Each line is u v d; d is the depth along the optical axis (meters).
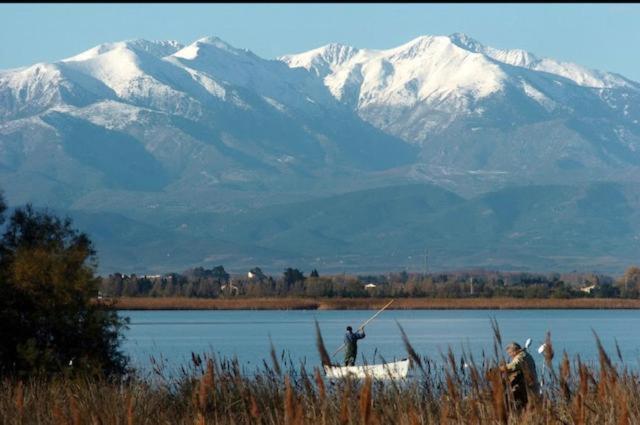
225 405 53.88
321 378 42.91
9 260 123.19
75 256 120.31
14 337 115.75
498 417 40.38
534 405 43.81
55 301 117.75
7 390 79.19
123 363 121.31
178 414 64.44
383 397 47.91
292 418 40.19
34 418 61.56
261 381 58.56
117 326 122.50
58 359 114.12
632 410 47.16
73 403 49.66
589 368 50.31
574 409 43.06
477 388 43.78
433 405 49.34
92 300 123.50
